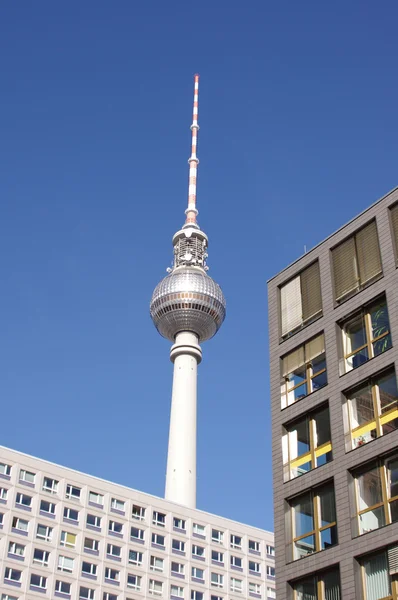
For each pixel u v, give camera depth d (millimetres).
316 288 46625
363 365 40594
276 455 43469
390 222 43125
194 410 181000
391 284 41062
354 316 42969
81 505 112375
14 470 108500
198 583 117312
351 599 35312
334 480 39062
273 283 50125
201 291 195875
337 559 36906
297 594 38562
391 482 36500
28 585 101188
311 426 42344
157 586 113250
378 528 35781
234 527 127000
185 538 120500
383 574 34812
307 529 39719
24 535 104438
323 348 43938
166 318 196125
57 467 113188
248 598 121125
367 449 38188
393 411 38062
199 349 192625
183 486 166500
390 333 40094
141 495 119938
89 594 106125
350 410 40375
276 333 47906
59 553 106188
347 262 45094
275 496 42188
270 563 127188
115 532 113625
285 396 45031
